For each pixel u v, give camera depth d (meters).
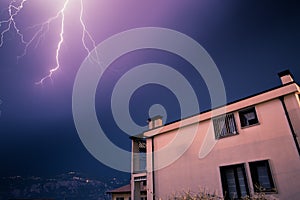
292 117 8.34
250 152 9.07
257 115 9.40
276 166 8.10
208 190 9.95
